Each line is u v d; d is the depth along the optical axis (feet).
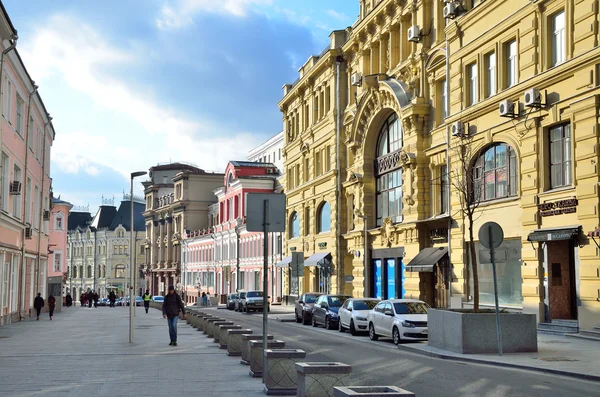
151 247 402.72
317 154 174.91
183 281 350.84
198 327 100.48
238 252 240.94
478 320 60.85
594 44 74.59
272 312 169.68
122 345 73.10
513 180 90.84
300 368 31.94
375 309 83.25
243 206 259.80
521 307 87.92
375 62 137.49
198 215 348.59
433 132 113.19
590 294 73.56
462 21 102.17
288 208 200.13
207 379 45.42
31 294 148.56
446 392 40.63
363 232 139.95
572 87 77.97
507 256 91.50
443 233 107.96
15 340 81.61
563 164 80.53
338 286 154.20
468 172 81.00
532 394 39.58
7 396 38.68
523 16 86.94
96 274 448.65
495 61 94.27
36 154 147.02
